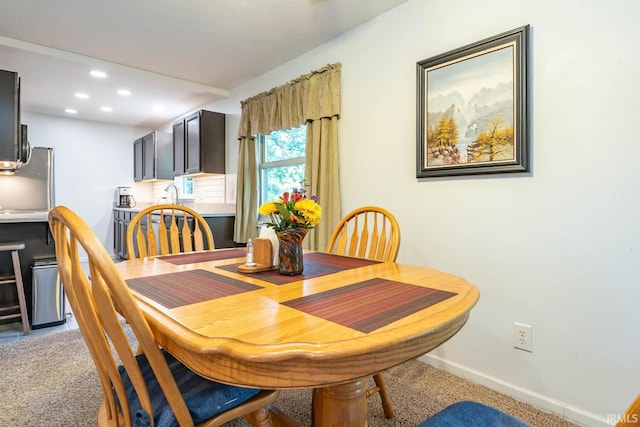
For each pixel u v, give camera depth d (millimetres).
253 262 1475
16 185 4215
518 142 1715
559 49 1613
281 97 3117
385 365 774
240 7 2281
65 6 2262
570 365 1602
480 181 1896
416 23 2178
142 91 3893
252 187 3543
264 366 719
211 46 2855
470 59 1886
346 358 720
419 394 1798
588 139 1537
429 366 2111
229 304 978
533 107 1689
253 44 2812
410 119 2221
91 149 5570
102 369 898
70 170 5395
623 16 1447
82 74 3344
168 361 1106
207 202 4449
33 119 5055
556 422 1578
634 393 1436
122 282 736
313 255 1848
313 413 1023
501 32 1800
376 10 2322
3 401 1687
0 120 2791
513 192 1770
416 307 953
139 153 5676
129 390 978
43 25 2510
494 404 1713
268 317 872
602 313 1513
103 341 833
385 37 2352
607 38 1485
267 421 1004
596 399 1529
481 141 1852
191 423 827
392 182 2324
